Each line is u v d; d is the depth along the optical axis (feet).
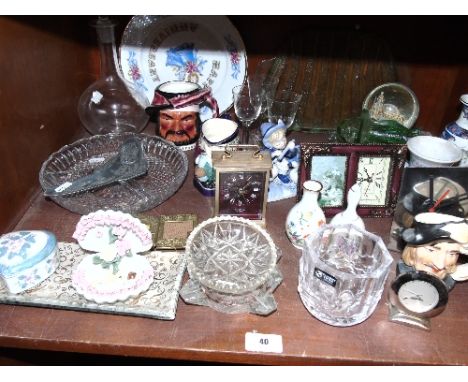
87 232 2.33
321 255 2.39
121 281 2.16
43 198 2.87
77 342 2.03
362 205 2.74
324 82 3.46
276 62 3.40
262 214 2.70
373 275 2.01
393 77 3.43
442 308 2.09
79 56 3.45
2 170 2.49
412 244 2.13
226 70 3.44
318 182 2.48
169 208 2.83
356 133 3.18
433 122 3.69
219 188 2.57
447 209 2.41
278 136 2.88
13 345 2.06
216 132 2.89
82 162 3.19
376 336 2.10
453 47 3.29
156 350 2.02
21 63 2.61
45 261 2.21
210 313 2.17
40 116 2.89
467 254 2.21
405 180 2.42
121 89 3.45
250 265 2.31
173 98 3.10
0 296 2.15
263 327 2.11
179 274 2.27
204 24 3.29
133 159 2.97
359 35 3.27
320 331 2.11
